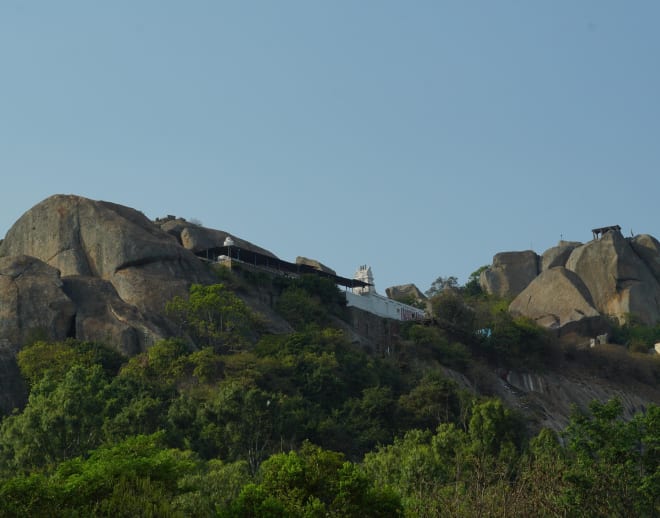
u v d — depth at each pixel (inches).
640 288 7618.1
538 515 2495.1
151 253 5123.0
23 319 4655.5
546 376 5851.4
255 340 4921.3
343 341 4970.5
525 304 7308.1
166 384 4158.5
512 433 3828.7
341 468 2247.8
